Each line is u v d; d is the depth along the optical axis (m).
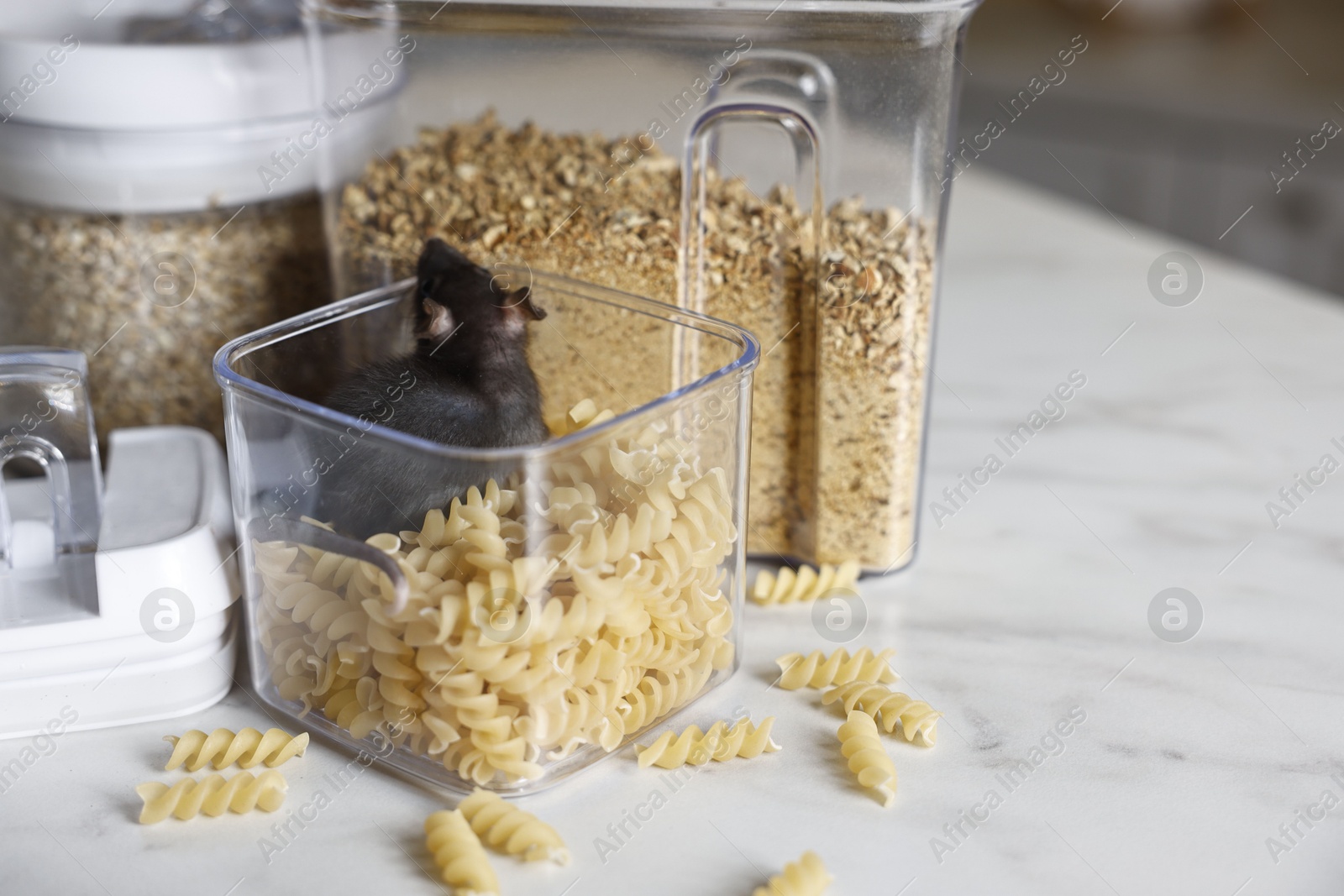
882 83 0.61
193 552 0.59
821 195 0.62
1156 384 0.83
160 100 0.65
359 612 0.56
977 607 0.65
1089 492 0.73
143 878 0.53
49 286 0.68
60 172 0.66
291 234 0.70
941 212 0.64
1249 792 0.56
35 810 0.55
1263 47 1.63
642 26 0.61
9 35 0.66
